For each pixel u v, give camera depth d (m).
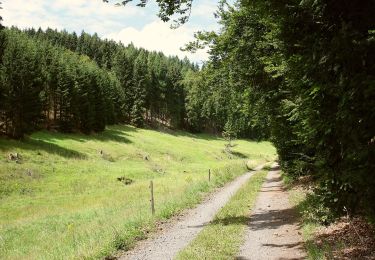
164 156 78.75
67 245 13.47
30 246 17.00
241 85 20.89
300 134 9.73
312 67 7.46
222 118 145.12
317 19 7.63
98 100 88.88
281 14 8.27
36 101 66.38
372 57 6.66
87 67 105.94
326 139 8.23
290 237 11.48
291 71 8.55
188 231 13.83
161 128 124.12
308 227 11.51
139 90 117.69
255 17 16.80
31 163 51.56
